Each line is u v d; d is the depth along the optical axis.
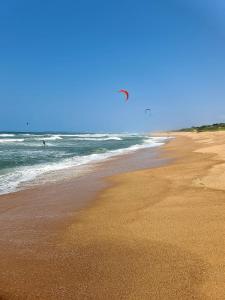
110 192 14.32
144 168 21.73
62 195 14.16
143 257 7.67
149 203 12.02
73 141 71.38
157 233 9.05
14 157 29.91
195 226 9.45
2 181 17.67
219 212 10.59
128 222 10.05
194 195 12.87
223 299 5.96
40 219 10.74
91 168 22.61
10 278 6.83
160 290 6.30
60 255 7.89
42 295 6.21
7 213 11.57
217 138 60.28
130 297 6.11
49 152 36.72
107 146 50.09
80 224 10.10
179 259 7.50
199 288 6.33
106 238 8.88
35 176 19.27
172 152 34.00
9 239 8.99
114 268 7.19
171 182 15.57
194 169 19.06
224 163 20.88
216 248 7.98
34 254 7.98
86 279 6.76
